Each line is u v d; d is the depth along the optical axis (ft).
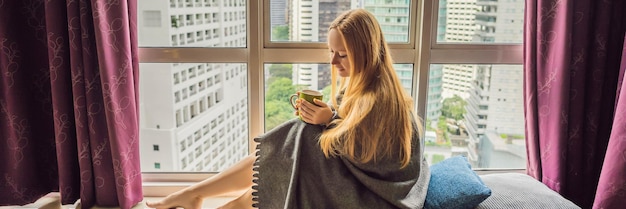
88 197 5.89
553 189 6.00
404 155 4.94
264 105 6.53
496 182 5.68
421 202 4.95
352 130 4.81
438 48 6.33
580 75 5.69
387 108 4.84
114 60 5.47
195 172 6.88
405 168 4.99
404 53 6.35
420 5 6.17
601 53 5.70
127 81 5.59
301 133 5.09
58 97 5.52
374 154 4.84
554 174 5.96
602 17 5.60
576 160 5.96
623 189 5.26
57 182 6.24
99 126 5.67
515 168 7.07
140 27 6.24
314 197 4.88
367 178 4.86
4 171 5.90
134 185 6.00
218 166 6.91
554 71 5.71
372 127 4.81
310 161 4.99
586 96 5.88
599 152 6.12
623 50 5.53
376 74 4.97
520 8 6.30
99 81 5.55
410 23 6.30
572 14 5.47
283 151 5.07
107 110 5.51
